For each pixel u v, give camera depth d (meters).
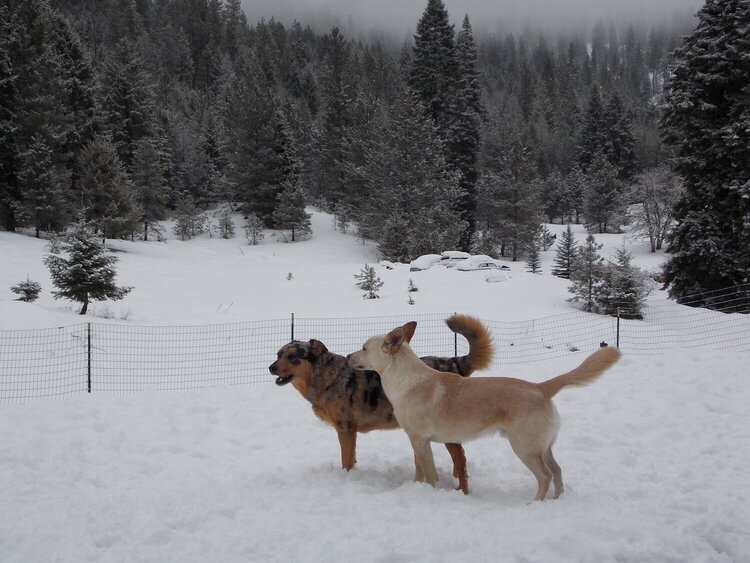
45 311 15.09
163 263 33.22
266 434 6.90
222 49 108.31
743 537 3.62
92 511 4.25
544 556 3.21
